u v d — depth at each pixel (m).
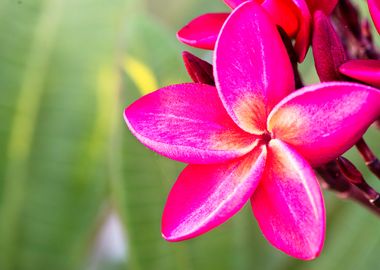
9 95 0.45
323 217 0.30
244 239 0.46
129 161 0.45
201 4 0.54
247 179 0.31
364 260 0.45
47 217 0.46
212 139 0.32
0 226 0.45
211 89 0.33
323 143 0.31
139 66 0.46
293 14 0.33
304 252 0.30
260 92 0.32
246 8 0.31
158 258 0.45
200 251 0.45
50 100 0.46
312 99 0.30
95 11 0.46
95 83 0.46
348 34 0.37
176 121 0.32
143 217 0.45
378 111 0.30
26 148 0.46
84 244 0.46
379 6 0.32
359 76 0.31
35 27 0.46
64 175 0.46
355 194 0.36
